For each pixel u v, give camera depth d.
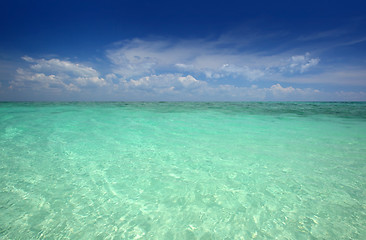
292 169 4.29
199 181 3.73
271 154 5.30
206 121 11.45
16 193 3.20
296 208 2.89
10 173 3.92
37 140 6.35
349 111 19.64
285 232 2.42
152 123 10.39
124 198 3.14
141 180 3.75
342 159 4.90
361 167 4.39
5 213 2.70
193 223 2.59
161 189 3.43
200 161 4.76
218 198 3.16
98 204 2.97
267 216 2.72
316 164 4.57
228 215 2.75
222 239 2.32
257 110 20.38
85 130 8.09
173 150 5.59
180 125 9.89
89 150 5.48
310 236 2.35
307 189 3.43
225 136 7.46
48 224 2.51
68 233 2.37
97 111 16.05
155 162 4.67
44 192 3.25
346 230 2.44
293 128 9.33
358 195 3.23
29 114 12.72
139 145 6.07
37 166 4.30
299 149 5.76
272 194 3.28
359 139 7.05
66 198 3.10
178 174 4.03
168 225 2.54
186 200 3.10
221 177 3.90
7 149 5.40
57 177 3.81
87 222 2.57
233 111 18.81
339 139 7.06
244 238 2.33
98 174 3.98
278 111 19.22
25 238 2.27
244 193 3.31
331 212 2.80
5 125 8.68
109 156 5.03
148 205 2.97
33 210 2.78
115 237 2.32
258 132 8.28
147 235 2.37
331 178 3.85
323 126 9.99
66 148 5.60
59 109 17.00
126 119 11.66
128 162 4.64
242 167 4.39
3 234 2.32
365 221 2.61
